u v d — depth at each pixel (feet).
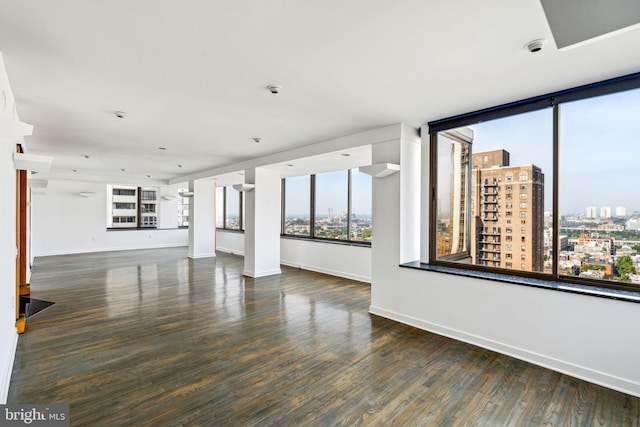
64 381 7.88
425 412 6.81
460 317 10.60
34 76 7.99
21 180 13.83
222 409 6.82
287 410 6.81
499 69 7.66
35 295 15.81
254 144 16.16
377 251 13.08
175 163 22.35
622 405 7.07
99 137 14.58
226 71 7.79
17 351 9.52
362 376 8.25
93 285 17.92
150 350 9.68
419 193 13.10
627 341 7.59
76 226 30.48
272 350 9.75
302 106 10.37
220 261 26.25
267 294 16.29
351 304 14.62
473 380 8.09
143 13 5.42
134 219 35.35
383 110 10.81
